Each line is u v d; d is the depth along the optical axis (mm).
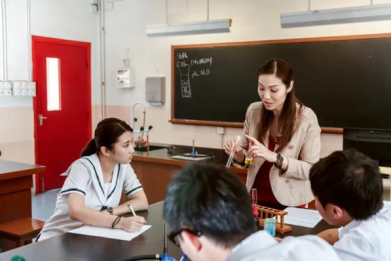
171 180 889
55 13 5625
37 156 5527
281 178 2145
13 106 5199
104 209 2137
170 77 5707
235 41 5133
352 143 2471
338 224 1294
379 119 4289
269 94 2072
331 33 4488
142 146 4676
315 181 1272
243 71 5047
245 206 833
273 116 2234
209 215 803
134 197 2268
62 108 5832
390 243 1153
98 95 6379
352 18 3613
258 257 802
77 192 2031
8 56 5094
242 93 5086
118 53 6164
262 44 4875
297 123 2137
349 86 4406
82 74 6113
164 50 5727
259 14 4922
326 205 1256
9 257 1521
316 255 826
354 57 4344
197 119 5477
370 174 1190
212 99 5324
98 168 2119
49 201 5211
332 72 4480
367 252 1146
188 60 5457
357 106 4387
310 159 2145
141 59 5957
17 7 5148
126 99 6176
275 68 2047
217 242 819
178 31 4805
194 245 839
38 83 5480
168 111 5777
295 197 2150
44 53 5531
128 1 5980
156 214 2105
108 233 1784
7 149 5176
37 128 5508
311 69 4598
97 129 2115
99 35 6281
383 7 3469
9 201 3326
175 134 5742
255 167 2246
